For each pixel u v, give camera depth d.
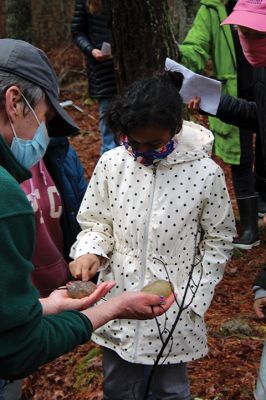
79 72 12.00
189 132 2.75
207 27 4.77
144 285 2.69
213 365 3.74
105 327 2.80
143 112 2.47
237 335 4.00
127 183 2.73
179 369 2.85
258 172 4.99
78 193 3.22
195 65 4.71
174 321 2.70
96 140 9.05
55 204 3.10
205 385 3.55
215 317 4.25
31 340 1.81
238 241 5.06
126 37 4.11
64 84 11.81
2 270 1.73
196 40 4.73
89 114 10.30
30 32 11.55
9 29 11.43
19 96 2.07
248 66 4.79
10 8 11.30
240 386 3.51
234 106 3.49
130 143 2.60
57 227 3.14
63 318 1.98
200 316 2.72
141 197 2.70
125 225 2.72
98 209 2.86
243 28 2.93
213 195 2.69
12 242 1.75
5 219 1.73
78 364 4.01
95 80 6.11
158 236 2.66
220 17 4.74
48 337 1.88
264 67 3.02
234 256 5.01
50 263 3.06
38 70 2.14
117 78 4.26
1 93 2.05
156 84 2.53
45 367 4.09
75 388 3.86
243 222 5.09
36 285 3.07
